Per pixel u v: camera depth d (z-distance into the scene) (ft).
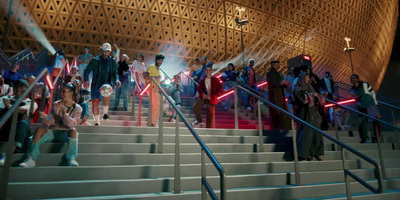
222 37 102.78
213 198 6.52
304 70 15.14
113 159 10.46
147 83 18.25
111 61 16.93
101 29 87.81
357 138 20.48
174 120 20.76
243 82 28.94
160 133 11.96
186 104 29.19
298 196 10.34
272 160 13.52
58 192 7.94
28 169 8.58
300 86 14.67
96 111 15.58
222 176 6.27
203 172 7.59
